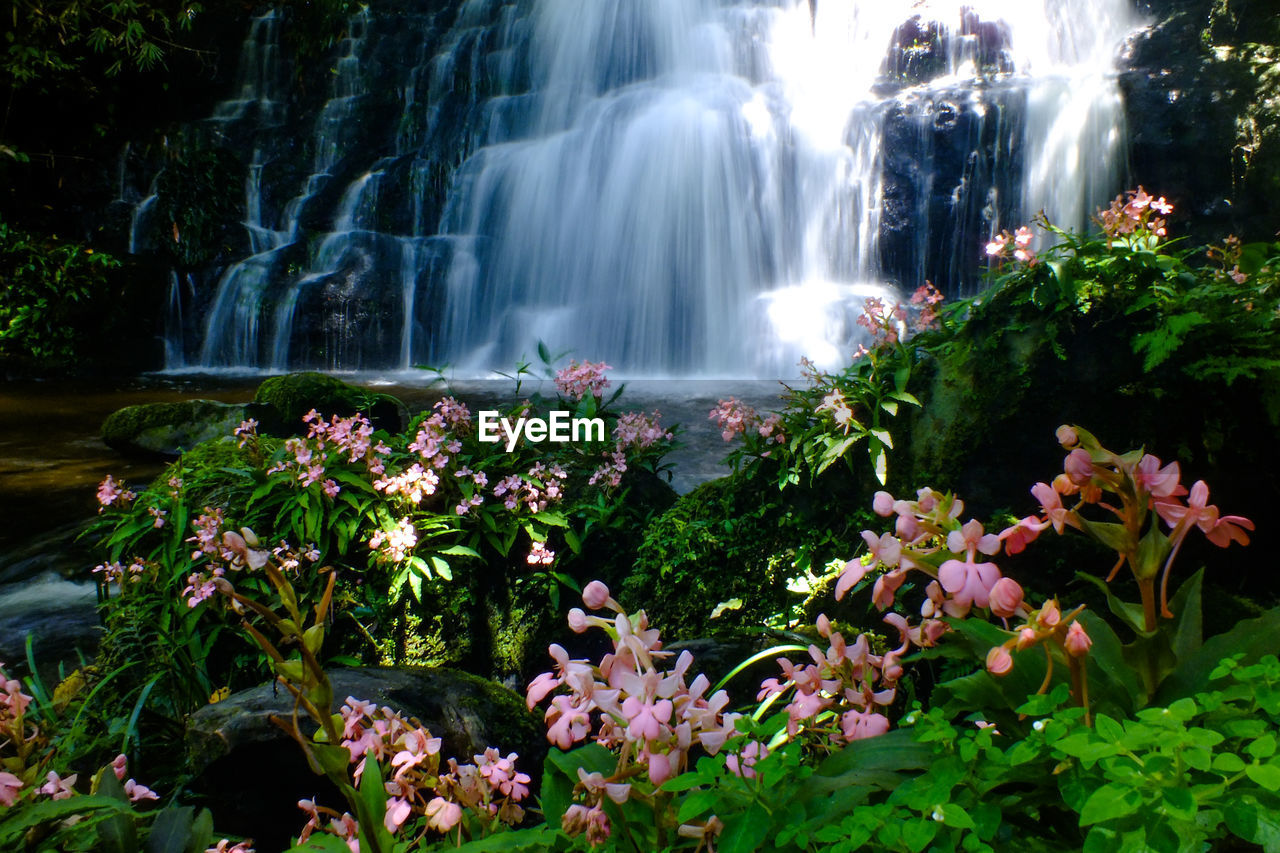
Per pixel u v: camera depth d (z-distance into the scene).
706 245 14.42
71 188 16.27
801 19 17.45
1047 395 3.16
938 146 14.02
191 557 3.68
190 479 4.00
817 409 3.56
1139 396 3.05
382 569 3.90
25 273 13.84
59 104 16.33
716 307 14.28
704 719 1.28
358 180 16.52
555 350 14.72
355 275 15.02
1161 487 1.19
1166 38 14.17
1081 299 3.14
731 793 1.22
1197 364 2.95
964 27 15.98
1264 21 13.55
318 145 17.16
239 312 15.09
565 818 1.28
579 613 1.31
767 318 13.69
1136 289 3.10
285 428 6.88
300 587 3.71
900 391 3.41
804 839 1.12
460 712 2.87
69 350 13.82
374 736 1.64
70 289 13.89
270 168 16.69
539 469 4.16
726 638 3.13
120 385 12.93
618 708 1.23
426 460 4.01
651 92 16.12
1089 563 2.99
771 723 1.39
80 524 6.13
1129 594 2.89
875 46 16.62
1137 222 3.30
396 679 2.99
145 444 7.47
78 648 3.99
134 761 3.03
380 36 17.94
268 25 17.92
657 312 14.52
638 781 1.34
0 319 13.65
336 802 2.73
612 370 14.54
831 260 14.64
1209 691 1.27
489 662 3.97
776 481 3.72
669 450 4.51
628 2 17.30
